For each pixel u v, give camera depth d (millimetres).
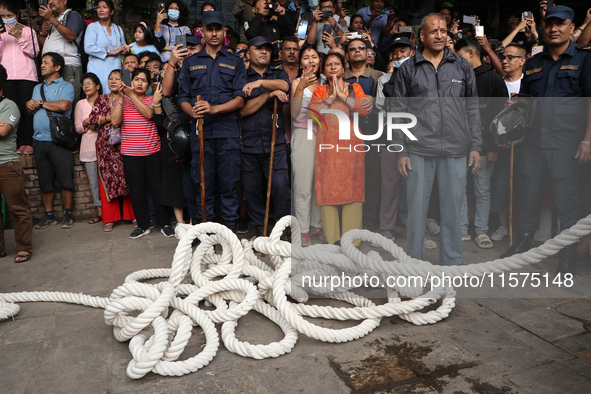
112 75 4469
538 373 2010
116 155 4512
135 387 1982
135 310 2502
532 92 3299
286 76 3875
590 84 2947
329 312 2529
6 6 4918
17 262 3725
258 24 5160
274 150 3943
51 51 5109
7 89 4930
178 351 2133
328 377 2025
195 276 2791
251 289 2551
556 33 3090
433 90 2852
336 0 5816
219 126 3805
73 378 2053
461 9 7781
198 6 7168
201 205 3727
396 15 6070
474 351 2203
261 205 4188
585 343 2256
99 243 4238
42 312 2766
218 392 1936
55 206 4961
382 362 2131
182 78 3818
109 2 5223
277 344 2217
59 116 4633
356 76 4023
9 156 3600
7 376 2072
